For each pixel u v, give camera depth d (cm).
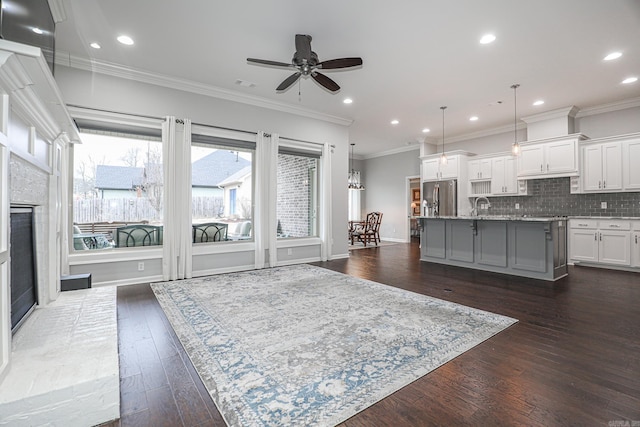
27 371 156
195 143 460
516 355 210
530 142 592
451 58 374
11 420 136
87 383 148
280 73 416
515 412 152
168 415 152
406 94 490
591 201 553
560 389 171
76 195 386
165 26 307
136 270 409
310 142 575
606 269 494
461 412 152
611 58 373
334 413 152
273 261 519
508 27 310
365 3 273
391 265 540
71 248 378
